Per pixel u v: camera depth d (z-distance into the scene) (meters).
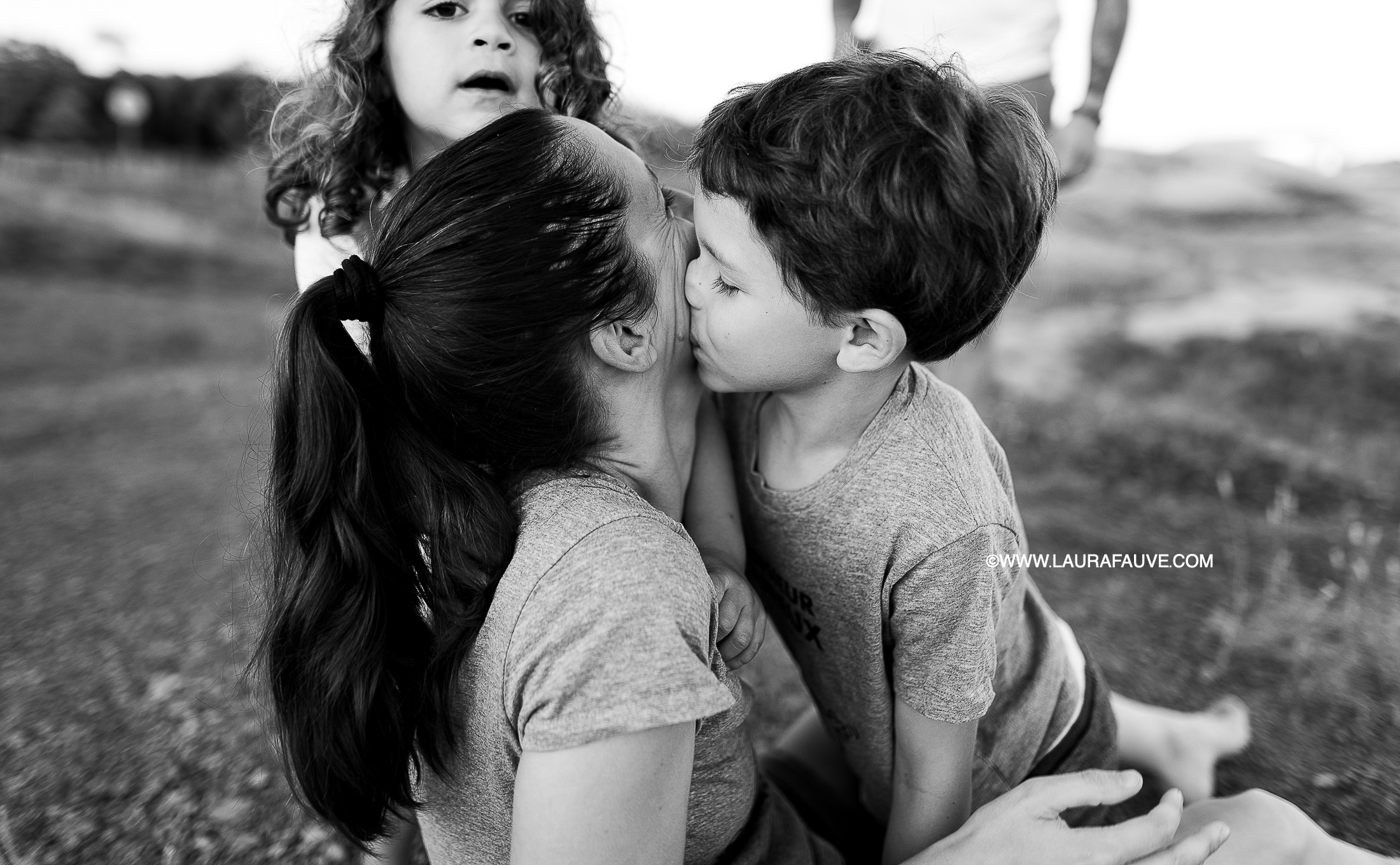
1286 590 2.31
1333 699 1.87
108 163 15.84
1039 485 3.11
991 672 1.14
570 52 1.49
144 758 1.80
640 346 1.00
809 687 1.38
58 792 1.71
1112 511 2.87
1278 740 1.75
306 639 0.99
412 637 1.02
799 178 0.94
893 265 0.95
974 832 1.13
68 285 9.06
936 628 1.10
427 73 1.39
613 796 0.84
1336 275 5.20
